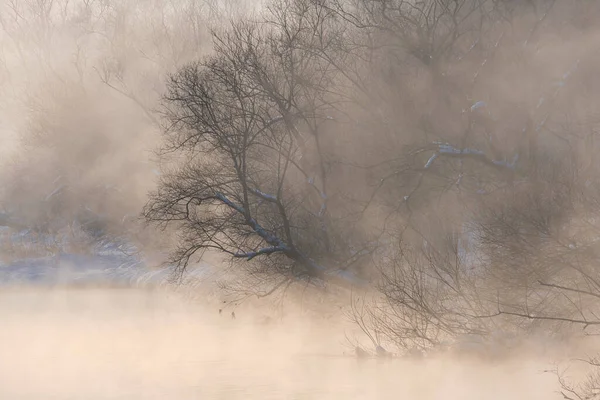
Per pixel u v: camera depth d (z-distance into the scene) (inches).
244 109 3437.5
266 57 3649.1
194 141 3548.2
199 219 3437.5
